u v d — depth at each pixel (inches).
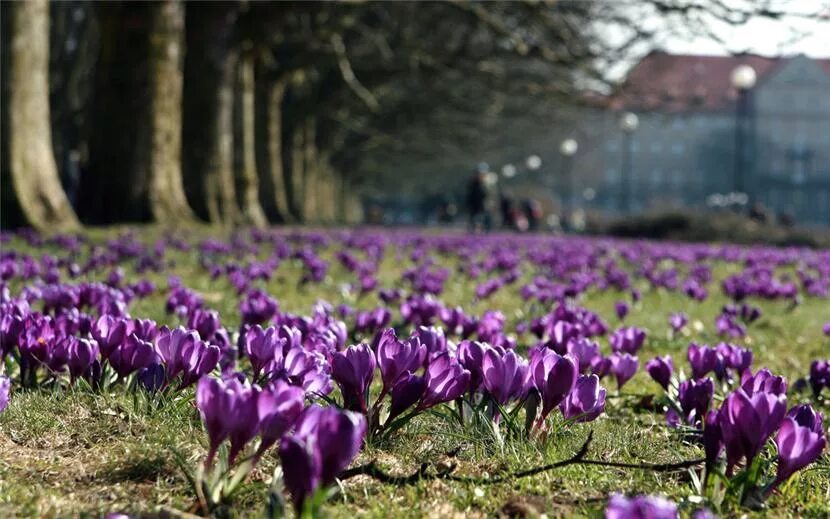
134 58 833.5
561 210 3095.5
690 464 112.2
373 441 118.3
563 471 114.7
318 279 379.6
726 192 5078.7
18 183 652.1
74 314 165.0
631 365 162.9
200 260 450.3
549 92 1248.8
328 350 134.4
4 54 655.1
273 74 1363.2
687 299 433.4
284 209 1614.2
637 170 5157.5
